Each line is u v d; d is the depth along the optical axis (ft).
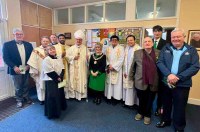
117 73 8.87
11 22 10.62
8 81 10.68
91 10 13.99
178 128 6.25
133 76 7.50
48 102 7.43
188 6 9.12
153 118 7.74
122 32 12.50
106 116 7.93
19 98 9.17
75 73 9.53
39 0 12.53
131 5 12.03
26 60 9.16
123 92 9.01
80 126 6.97
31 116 7.86
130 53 8.32
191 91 9.68
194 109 8.88
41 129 6.71
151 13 11.66
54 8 15.12
